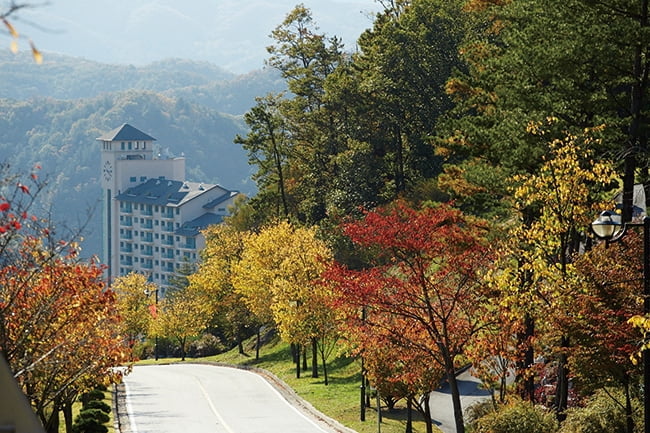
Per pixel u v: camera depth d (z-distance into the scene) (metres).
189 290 89.00
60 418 43.25
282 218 93.94
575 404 29.97
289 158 101.69
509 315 26.89
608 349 22.97
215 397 52.19
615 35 30.39
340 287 29.64
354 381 53.97
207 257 96.81
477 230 32.81
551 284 24.78
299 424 41.94
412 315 29.20
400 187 83.12
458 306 30.06
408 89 79.50
